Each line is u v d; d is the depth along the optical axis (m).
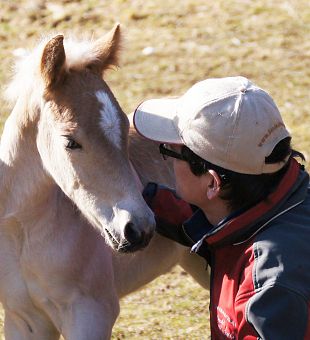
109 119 5.75
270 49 16.62
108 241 5.77
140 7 18.31
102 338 6.39
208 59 16.27
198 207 5.26
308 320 4.33
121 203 5.66
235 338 4.68
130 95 14.81
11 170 6.21
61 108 5.81
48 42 5.77
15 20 17.73
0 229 6.33
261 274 4.40
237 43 16.86
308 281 4.39
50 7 18.16
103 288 6.42
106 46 6.14
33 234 6.22
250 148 4.51
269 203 4.61
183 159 4.77
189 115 4.65
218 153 4.56
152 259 7.12
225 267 4.76
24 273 6.39
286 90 15.09
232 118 4.51
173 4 18.47
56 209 6.19
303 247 4.45
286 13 18.02
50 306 6.47
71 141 5.74
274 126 4.56
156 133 4.94
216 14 18.02
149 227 5.59
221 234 4.68
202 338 8.34
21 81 6.17
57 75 5.81
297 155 4.96
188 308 9.08
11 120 6.28
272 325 4.29
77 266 6.25
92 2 18.47
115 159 5.72
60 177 5.95
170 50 16.61
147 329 8.52
